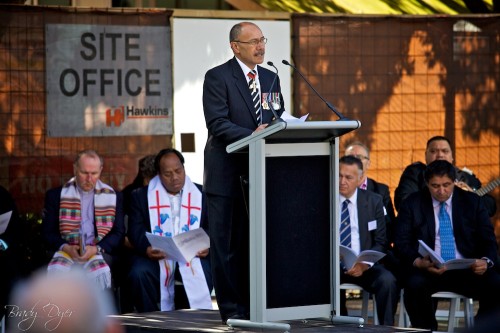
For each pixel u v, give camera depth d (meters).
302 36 21.67
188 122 21.25
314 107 21.73
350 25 21.94
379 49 22.14
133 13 20.62
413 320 16.16
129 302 17.12
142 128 20.77
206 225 17.61
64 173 20.19
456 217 16.44
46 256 17.41
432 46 22.45
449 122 22.59
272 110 11.17
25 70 19.89
